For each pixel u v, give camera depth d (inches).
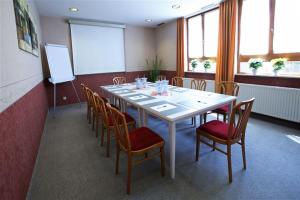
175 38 223.9
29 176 72.0
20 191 58.2
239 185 68.1
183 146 100.0
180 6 164.2
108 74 231.9
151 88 136.8
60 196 65.6
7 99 53.3
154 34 260.7
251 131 115.7
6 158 48.4
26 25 93.4
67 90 207.3
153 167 81.6
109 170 81.0
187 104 85.9
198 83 151.6
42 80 161.9
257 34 142.3
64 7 159.8
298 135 108.4
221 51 163.2
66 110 185.6
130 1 147.9
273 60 129.6
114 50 230.8
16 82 65.6
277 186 66.9
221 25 160.6
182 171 77.8
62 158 91.8
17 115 63.3
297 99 114.3
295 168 77.1
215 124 82.0
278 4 126.4
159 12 181.8
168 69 244.8
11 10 66.9
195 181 71.2
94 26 211.9
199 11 180.5
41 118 126.0
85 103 214.8
